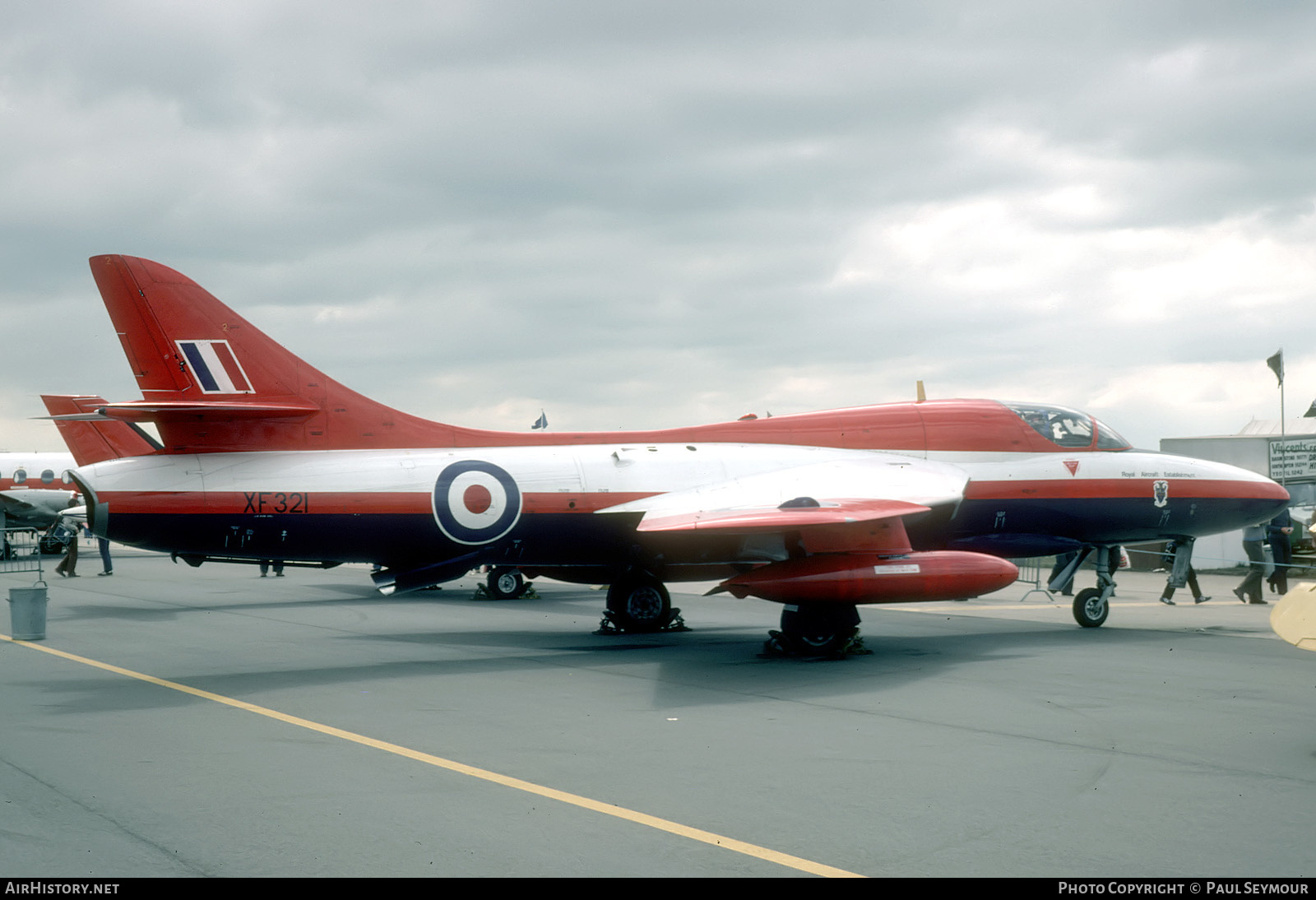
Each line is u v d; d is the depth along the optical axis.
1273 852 5.52
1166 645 14.23
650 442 15.20
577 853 5.52
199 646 14.41
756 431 15.56
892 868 5.28
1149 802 6.48
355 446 14.07
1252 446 27.66
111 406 12.62
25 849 5.57
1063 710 9.52
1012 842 5.69
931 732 8.56
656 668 12.24
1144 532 16.38
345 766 7.44
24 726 8.86
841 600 12.73
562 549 14.63
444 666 12.50
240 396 13.64
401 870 5.24
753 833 5.87
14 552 37.53
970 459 15.65
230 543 13.36
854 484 13.68
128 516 13.02
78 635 15.66
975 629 16.25
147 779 7.05
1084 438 16.44
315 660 13.01
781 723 8.96
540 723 8.98
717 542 15.23
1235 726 8.80
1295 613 8.30
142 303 13.40
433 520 13.79
